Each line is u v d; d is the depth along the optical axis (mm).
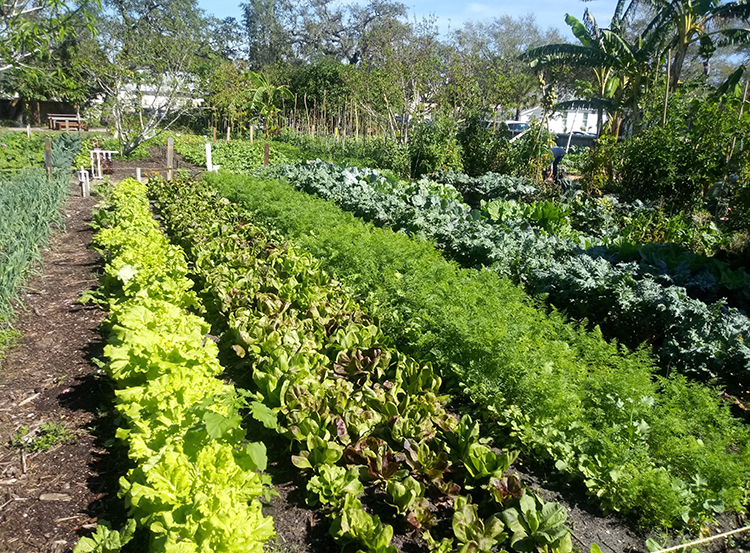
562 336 5703
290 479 3977
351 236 8211
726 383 5688
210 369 4316
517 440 4426
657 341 6555
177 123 40156
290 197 12055
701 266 8156
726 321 5969
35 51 7027
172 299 5820
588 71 34719
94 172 18812
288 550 3361
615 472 3795
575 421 4250
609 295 6809
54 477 3820
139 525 3365
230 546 2695
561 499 3943
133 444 3354
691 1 19391
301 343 5215
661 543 3619
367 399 4539
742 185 13023
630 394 4461
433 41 25234
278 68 40812
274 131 35500
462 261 9078
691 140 14602
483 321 5141
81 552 2957
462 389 5141
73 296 7355
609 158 16422
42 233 8844
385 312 6078
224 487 3039
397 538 3510
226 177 16078
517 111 37969
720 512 3773
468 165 21094
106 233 8109
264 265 7496
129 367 4203
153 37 25172
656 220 11984
